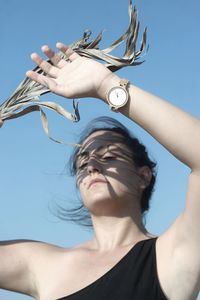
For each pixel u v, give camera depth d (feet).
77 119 5.04
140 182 5.56
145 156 5.65
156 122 4.68
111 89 4.82
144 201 5.64
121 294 4.87
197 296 4.91
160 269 4.91
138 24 5.01
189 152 4.60
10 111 5.28
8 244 5.78
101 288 4.94
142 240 5.18
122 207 5.38
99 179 5.35
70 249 5.64
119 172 5.39
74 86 4.89
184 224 4.83
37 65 5.16
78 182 5.49
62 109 5.08
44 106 5.16
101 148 5.44
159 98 4.78
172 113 4.67
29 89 5.25
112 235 5.38
